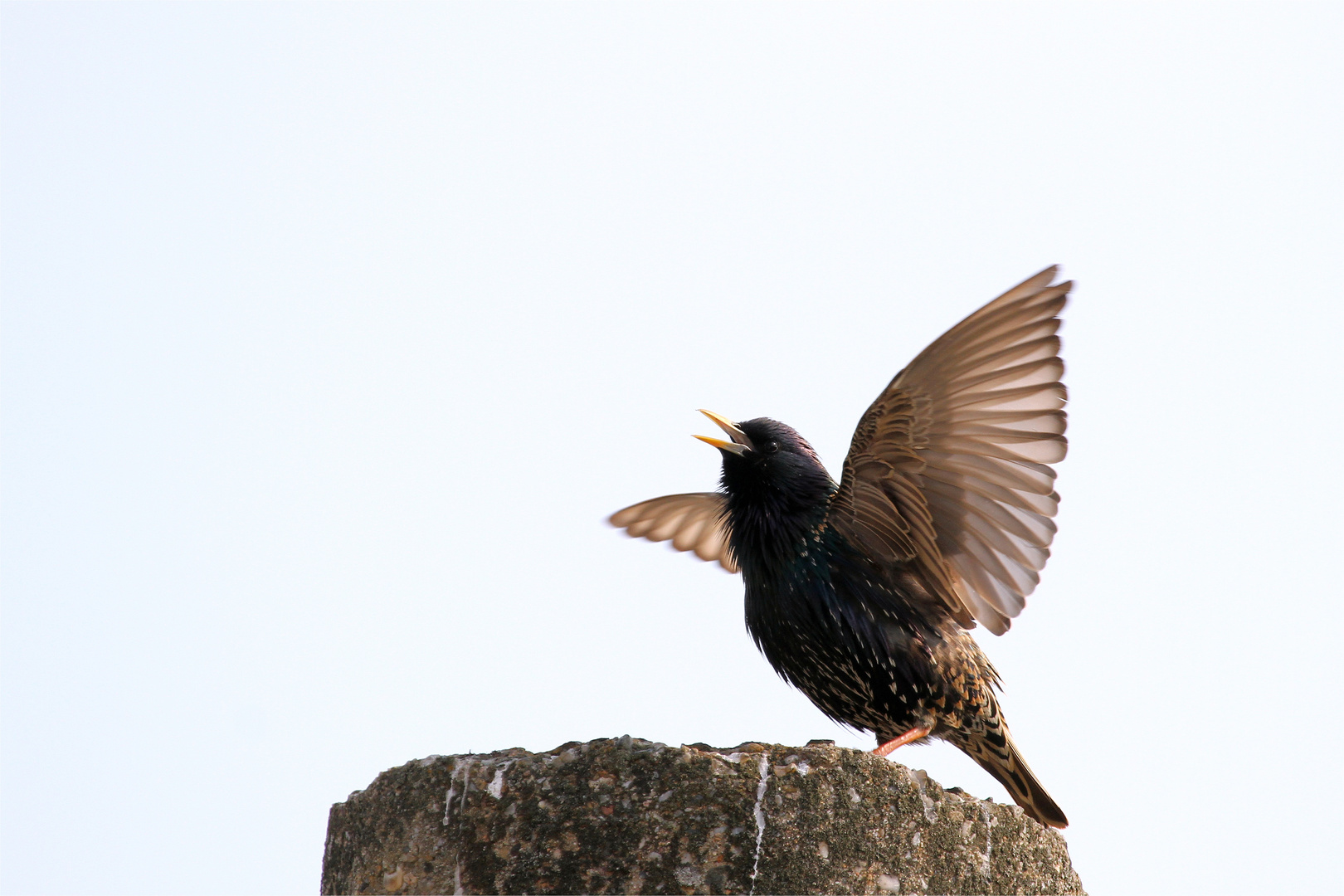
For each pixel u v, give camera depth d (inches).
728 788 308.7
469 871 309.1
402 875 316.5
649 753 311.9
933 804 325.1
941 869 321.7
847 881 308.0
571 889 301.9
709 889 300.7
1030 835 344.5
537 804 311.6
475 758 327.3
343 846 339.9
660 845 304.2
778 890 301.9
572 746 329.4
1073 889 358.0
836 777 315.0
